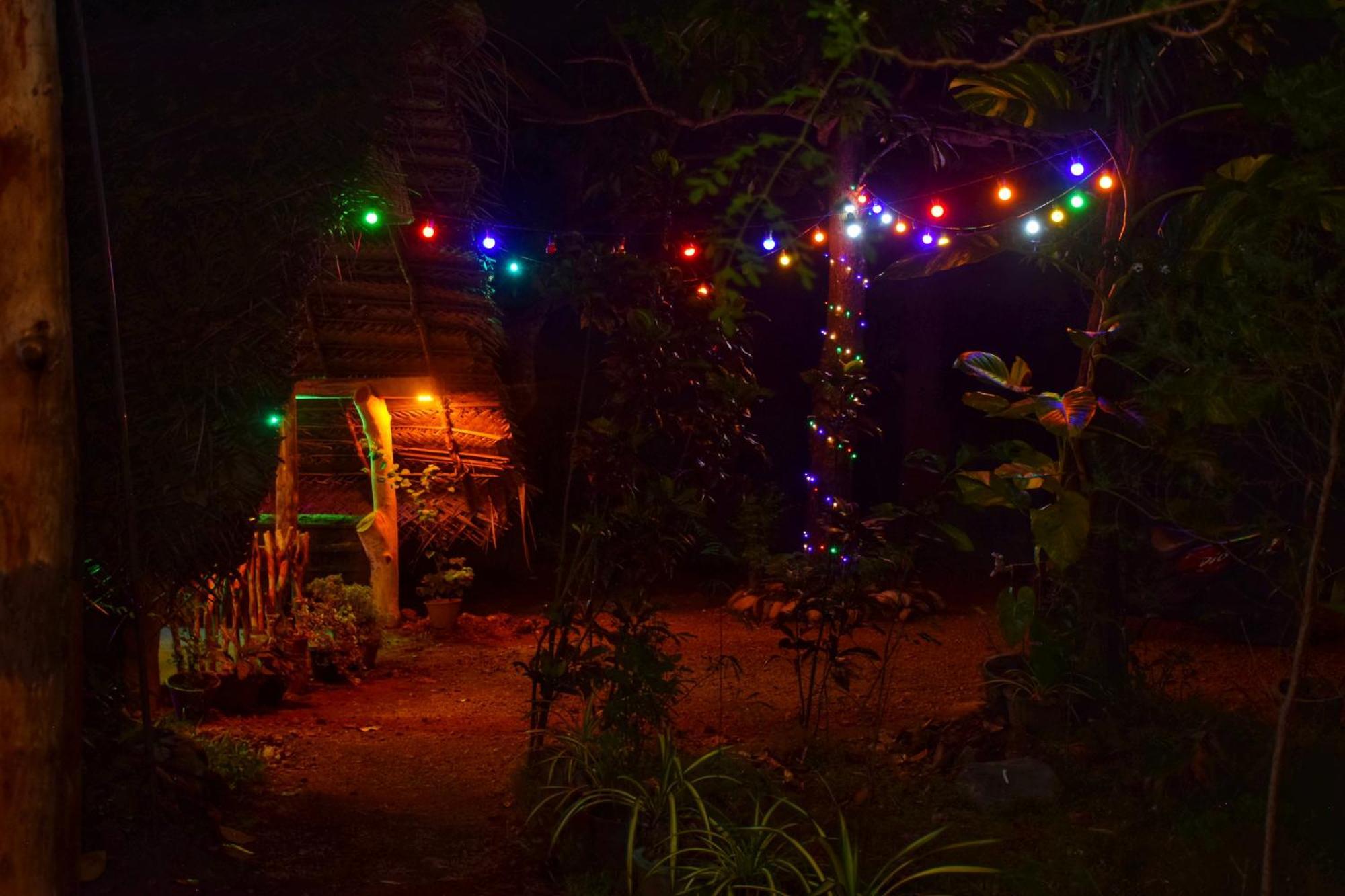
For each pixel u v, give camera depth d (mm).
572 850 4867
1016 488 5984
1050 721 6016
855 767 6137
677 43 5195
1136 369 4125
